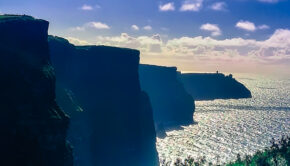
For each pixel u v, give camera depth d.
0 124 157.12
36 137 167.12
